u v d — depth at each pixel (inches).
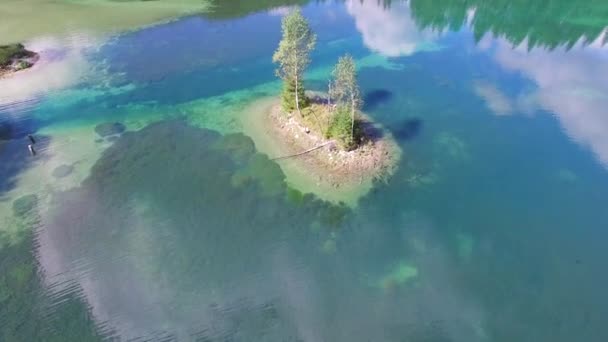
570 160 2199.8
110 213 1898.4
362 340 1443.2
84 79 2955.2
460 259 1702.8
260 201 1953.7
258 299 1567.4
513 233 1802.4
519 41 3656.5
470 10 4601.4
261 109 2593.5
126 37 3595.0
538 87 2878.9
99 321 1491.1
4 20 3838.6
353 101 2121.1
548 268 1660.9
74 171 2127.2
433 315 1512.1
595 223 1845.5
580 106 2659.9
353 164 2114.9
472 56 3346.5
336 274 1654.8
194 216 1884.8
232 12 4242.1
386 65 3193.9
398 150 2237.9
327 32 3855.8
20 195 1987.0
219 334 1459.2
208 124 2471.7
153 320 1498.5
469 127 2442.2
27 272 1646.2
